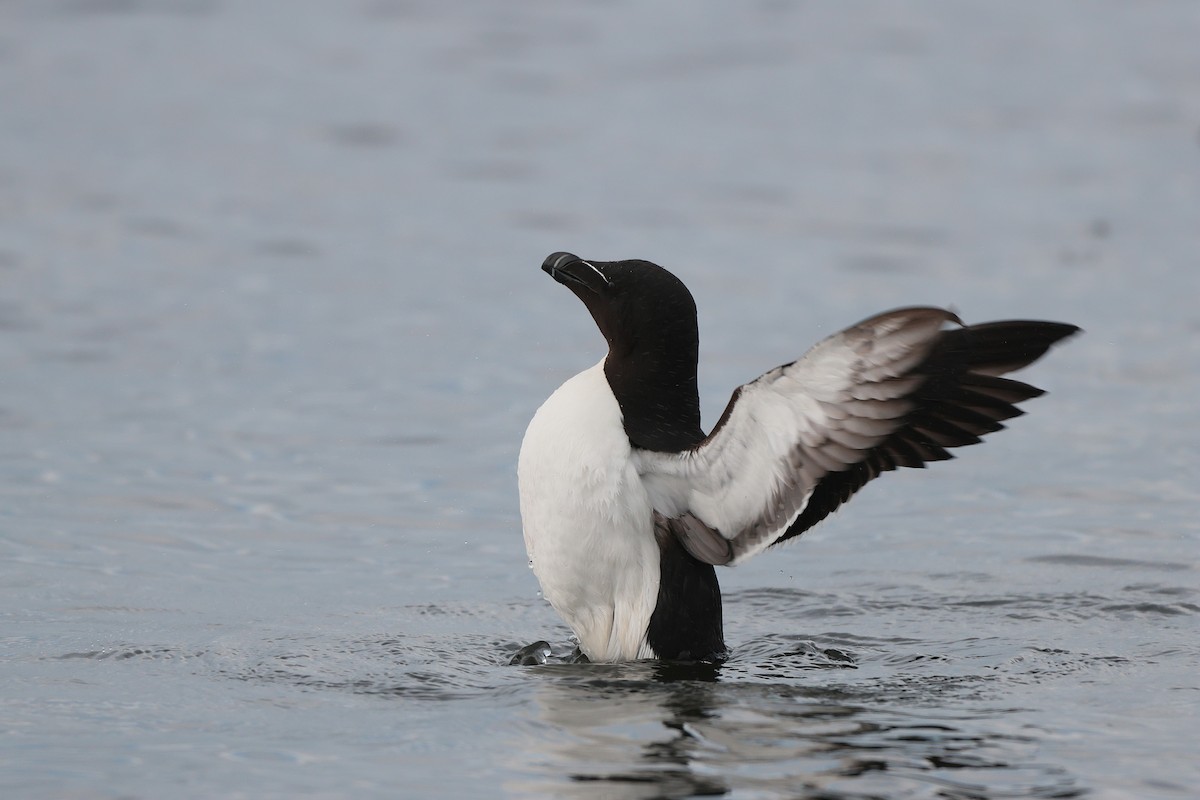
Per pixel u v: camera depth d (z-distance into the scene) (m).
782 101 28.27
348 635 8.50
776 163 24.11
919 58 31.86
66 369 14.38
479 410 13.58
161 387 13.97
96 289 17.19
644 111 27.41
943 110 27.66
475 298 17.23
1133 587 9.40
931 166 24.05
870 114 27.38
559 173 23.36
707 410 13.23
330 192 22.09
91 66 29.83
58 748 6.51
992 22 35.53
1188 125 26.52
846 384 6.71
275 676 7.67
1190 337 15.73
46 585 9.33
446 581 9.73
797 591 9.53
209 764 6.32
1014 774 6.24
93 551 10.06
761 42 33.00
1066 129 26.42
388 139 25.31
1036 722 6.91
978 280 18.03
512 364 14.92
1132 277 18.08
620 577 7.95
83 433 12.62
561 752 6.48
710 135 25.84
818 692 7.43
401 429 13.02
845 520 11.08
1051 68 31.00
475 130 25.94
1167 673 7.78
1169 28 34.81
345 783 6.12
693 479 7.55
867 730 6.79
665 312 7.89
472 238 19.78
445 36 33.16
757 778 6.18
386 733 6.74
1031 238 20.00
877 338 6.47
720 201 21.91
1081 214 21.23
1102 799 6.00
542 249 19.38
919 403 6.62
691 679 7.68
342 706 7.16
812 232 20.41
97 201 21.19
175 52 31.20
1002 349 6.77
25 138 24.64
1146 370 14.73
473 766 6.31
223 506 11.12
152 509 10.99
